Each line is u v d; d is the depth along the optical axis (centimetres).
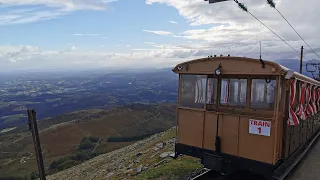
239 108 862
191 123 963
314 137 1509
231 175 940
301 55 3088
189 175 998
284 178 907
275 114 767
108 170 1731
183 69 982
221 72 876
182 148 992
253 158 805
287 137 878
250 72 813
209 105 923
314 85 1277
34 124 870
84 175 1973
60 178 2316
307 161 1177
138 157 1748
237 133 838
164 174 1070
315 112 1334
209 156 895
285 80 827
